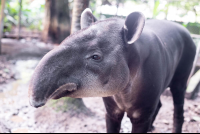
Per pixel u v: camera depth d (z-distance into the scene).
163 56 2.40
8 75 5.70
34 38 10.86
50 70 1.60
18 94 4.66
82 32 1.75
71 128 3.53
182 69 3.13
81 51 1.69
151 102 2.32
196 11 5.98
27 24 12.00
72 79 1.68
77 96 1.78
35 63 7.01
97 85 1.78
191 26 5.65
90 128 3.56
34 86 1.56
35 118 3.70
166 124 3.91
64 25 10.84
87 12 2.06
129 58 1.95
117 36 1.84
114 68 1.80
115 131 2.71
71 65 1.66
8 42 9.06
